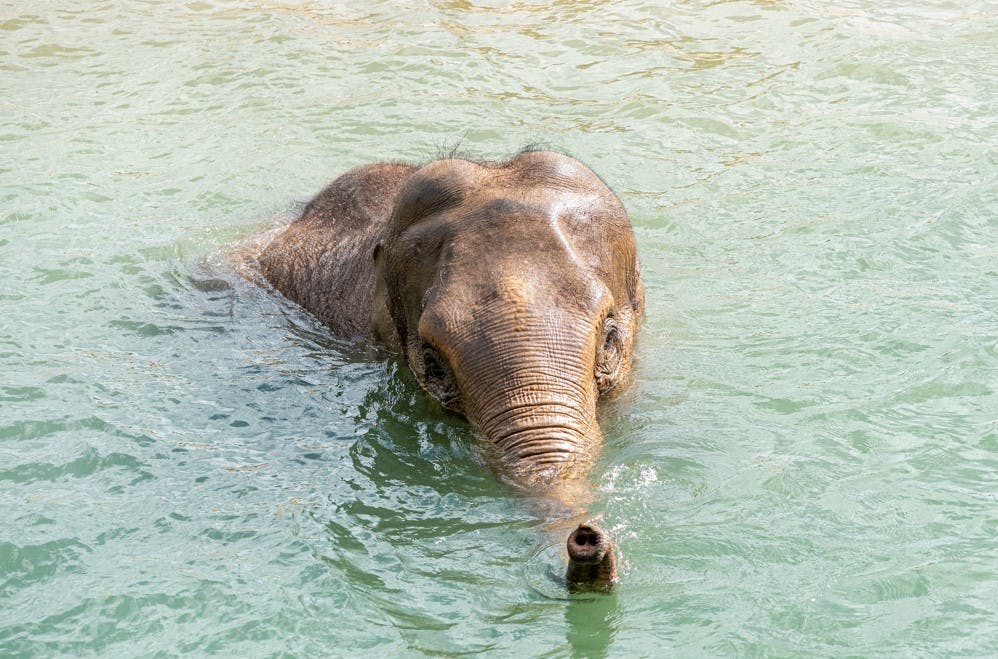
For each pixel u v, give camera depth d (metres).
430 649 7.66
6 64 21.64
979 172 15.82
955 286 12.91
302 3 24.81
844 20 22.20
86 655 7.74
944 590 8.04
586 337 9.55
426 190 10.72
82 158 17.64
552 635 7.73
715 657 7.48
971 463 9.58
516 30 22.84
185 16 24.19
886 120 17.80
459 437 9.80
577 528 7.67
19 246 14.84
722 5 23.62
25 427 10.64
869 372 11.18
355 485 9.66
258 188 16.75
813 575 8.23
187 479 9.82
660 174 16.66
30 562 8.69
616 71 20.69
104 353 12.27
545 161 10.86
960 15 22.22
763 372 11.26
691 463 9.65
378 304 11.52
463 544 8.70
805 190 15.79
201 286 14.12
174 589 8.35
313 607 8.12
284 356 12.30
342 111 19.27
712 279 13.46
